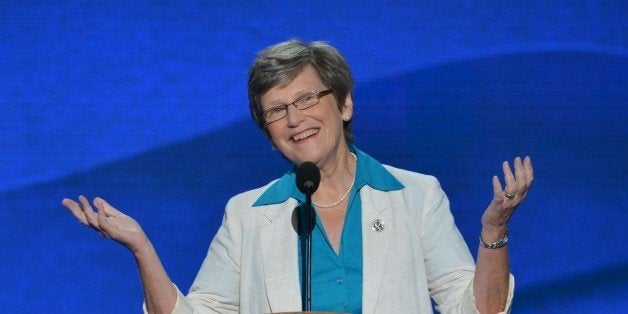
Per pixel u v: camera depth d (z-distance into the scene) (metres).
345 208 12.16
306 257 11.38
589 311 21.28
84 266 21.28
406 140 21.64
